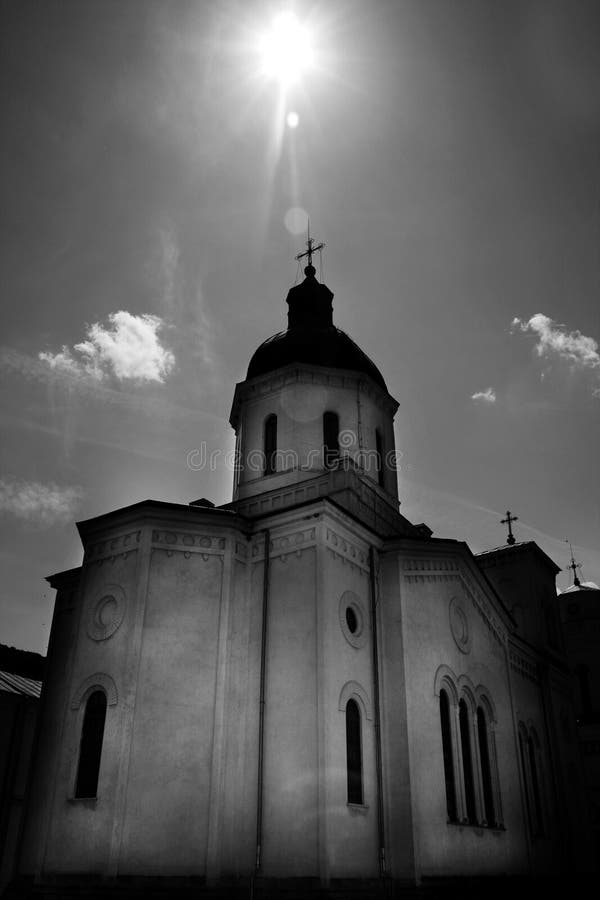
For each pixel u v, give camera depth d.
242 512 21.30
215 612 17.06
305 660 16.44
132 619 16.41
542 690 27.56
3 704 23.70
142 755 15.20
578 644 38.72
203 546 17.66
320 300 26.53
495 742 21.27
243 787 15.89
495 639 23.33
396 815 16.50
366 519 20.73
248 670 17.08
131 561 17.25
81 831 14.81
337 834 14.91
